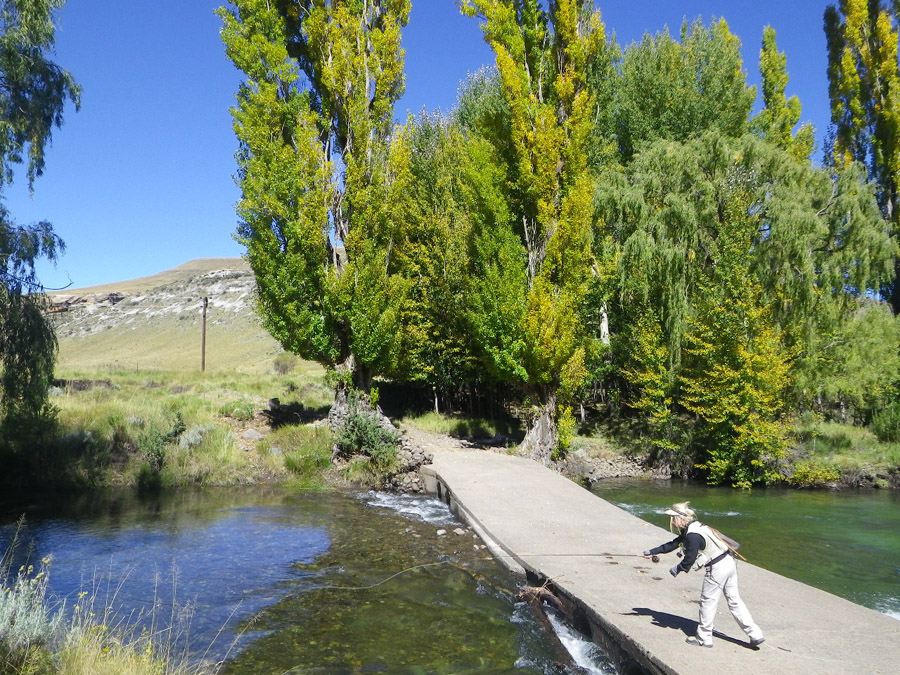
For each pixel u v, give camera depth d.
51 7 15.55
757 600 7.73
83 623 7.46
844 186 24.52
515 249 22.19
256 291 23.70
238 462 20.42
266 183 22.33
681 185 25.20
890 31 33.41
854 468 21.69
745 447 21.34
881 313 26.66
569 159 23.03
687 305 24.06
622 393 30.81
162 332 112.56
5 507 15.93
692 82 33.03
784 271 22.47
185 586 9.94
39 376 16.72
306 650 7.55
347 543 12.62
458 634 8.05
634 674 6.30
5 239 15.27
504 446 25.19
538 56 24.98
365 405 22.98
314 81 25.09
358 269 23.00
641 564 9.38
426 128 34.88
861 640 6.32
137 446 20.41
